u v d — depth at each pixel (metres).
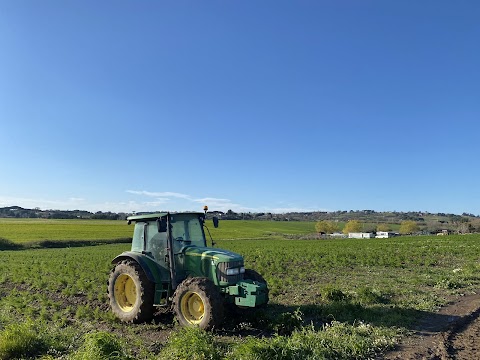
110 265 22.61
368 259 24.25
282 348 6.92
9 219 97.00
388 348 7.80
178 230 10.46
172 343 7.45
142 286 9.97
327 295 12.30
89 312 11.26
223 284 9.47
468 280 15.84
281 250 34.72
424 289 14.29
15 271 20.55
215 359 6.98
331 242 50.66
